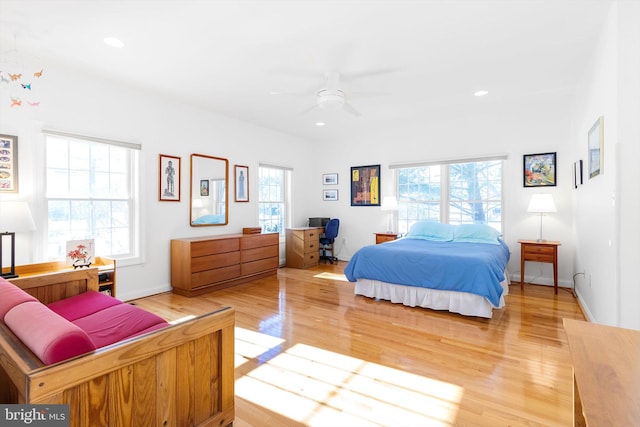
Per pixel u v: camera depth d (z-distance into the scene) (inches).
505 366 84.7
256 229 191.9
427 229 184.7
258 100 160.1
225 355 58.6
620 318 82.5
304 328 111.5
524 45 105.7
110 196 139.9
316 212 258.7
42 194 117.0
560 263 165.6
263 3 83.3
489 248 145.9
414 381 78.1
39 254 115.9
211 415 56.8
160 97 154.3
